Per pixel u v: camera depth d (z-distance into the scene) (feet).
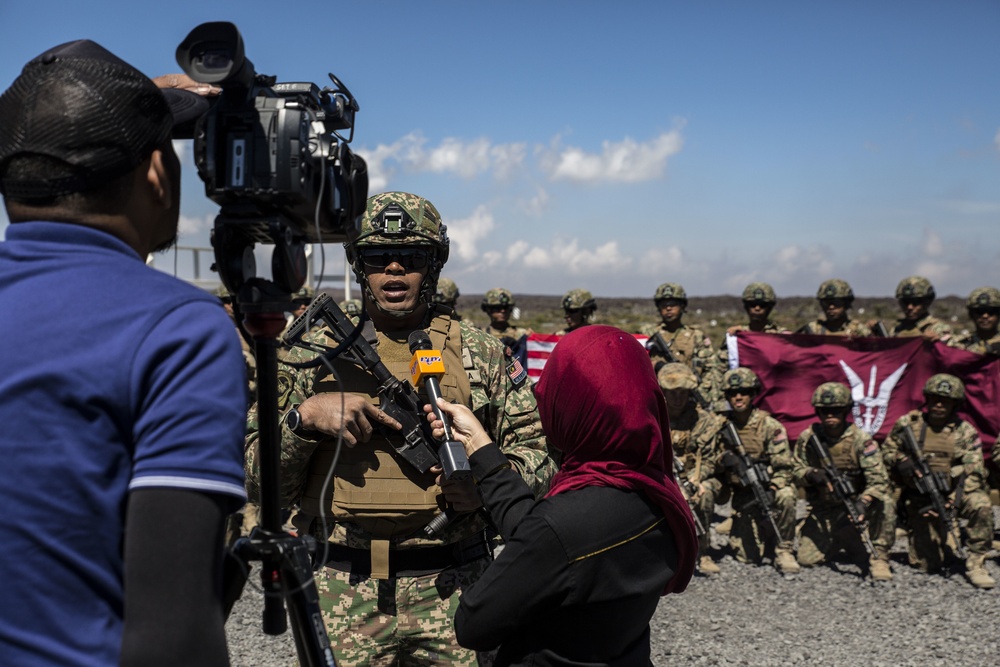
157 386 4.23
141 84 4.66
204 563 4.10
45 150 4.42
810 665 18.83
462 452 7.94
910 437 26.94
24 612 4.17
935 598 24.32
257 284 5.69
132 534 4.07
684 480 26.89
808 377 36.35
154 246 5.18
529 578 6.86
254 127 5.41
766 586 25.41
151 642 3.94
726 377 27.86
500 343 10.46
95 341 4.28
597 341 7.21
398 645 9.64
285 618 6.02
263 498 5.77
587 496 7.02
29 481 4.16
